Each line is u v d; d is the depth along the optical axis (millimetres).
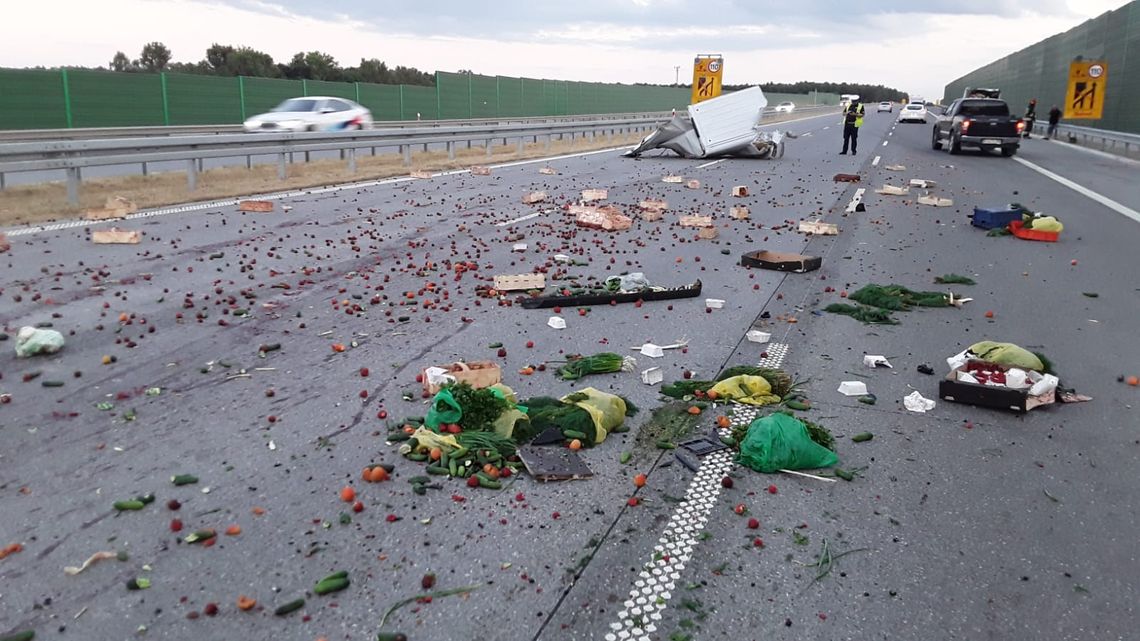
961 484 4672
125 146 14227
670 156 29828
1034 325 8078
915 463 4938
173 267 9758
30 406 5504
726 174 23078
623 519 4211
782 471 4793
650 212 14625
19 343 6469
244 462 4754
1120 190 19609
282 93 35281
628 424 5426
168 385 5980
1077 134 38031
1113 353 7191
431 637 3268
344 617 3385
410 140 22656
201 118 31609
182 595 3512
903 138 41438
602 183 20391
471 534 4027
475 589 3588
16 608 3395
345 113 28906
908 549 3990
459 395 5055
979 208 14336
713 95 47969
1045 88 57188
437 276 9742
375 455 4879
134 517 4117
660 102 72125
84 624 3311
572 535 4043
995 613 3498
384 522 4121
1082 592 3652
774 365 6742
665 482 4629
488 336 7359
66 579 3600
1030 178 22234
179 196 15234
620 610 3471
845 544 4023
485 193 17844
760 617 3445
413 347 7000
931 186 20078
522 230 13164
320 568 3727
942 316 8398
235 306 8188
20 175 20266
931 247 12258
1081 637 3350
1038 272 10578
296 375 6250
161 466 4680
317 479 4562
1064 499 4508
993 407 5840
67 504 4230
